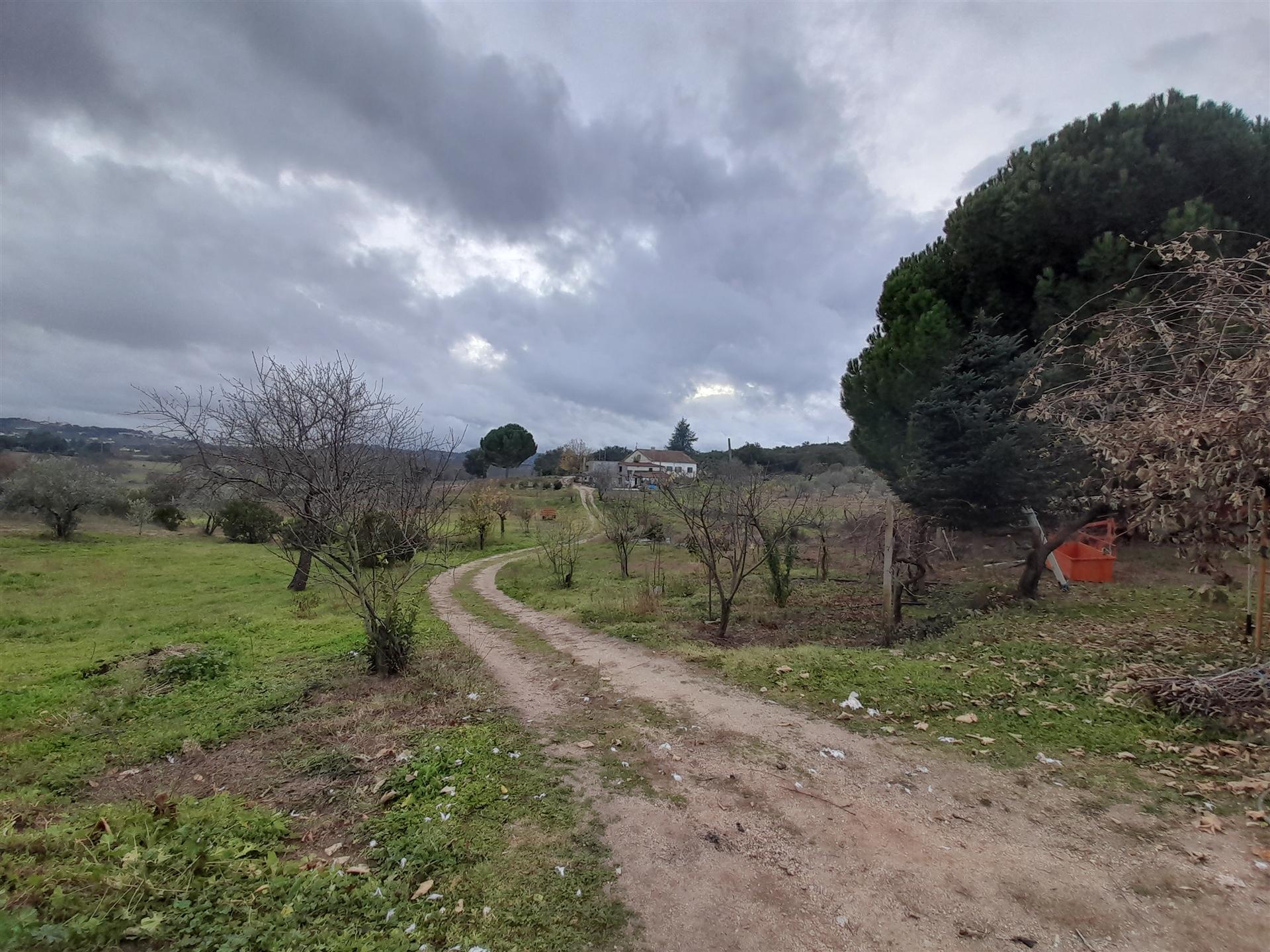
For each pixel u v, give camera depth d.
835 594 12.23
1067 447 8.66
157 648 8.69
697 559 19.39
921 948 2.55
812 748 4.71
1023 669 6.26
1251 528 4.91
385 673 7.00
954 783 4.06
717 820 3.62
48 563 21.27
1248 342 4.88
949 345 12.80
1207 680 4.94
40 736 5.22
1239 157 10.67
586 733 5.10
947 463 10.05
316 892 2.81
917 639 8.12
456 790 3.99
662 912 2.79
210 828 3.40
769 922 2.72
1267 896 2.79
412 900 2.84
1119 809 3.63
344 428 7.13
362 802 3.93
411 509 7.91
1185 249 5.41
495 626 10.61
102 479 30.67
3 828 3.22
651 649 8.34
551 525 40.44
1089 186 11.12
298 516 7.46
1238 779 3.86
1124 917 2.71
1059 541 9.64
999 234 12.34
